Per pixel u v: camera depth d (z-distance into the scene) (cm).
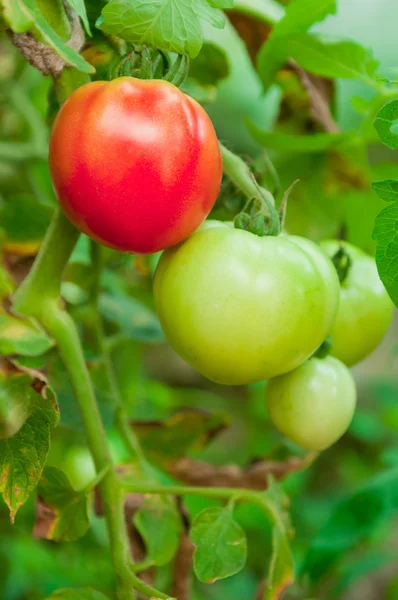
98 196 67
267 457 90
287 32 80
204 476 89
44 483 74
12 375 68
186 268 69
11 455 69
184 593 83
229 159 73
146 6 67
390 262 69
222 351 69
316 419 73
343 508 97
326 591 115
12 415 67
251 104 163
